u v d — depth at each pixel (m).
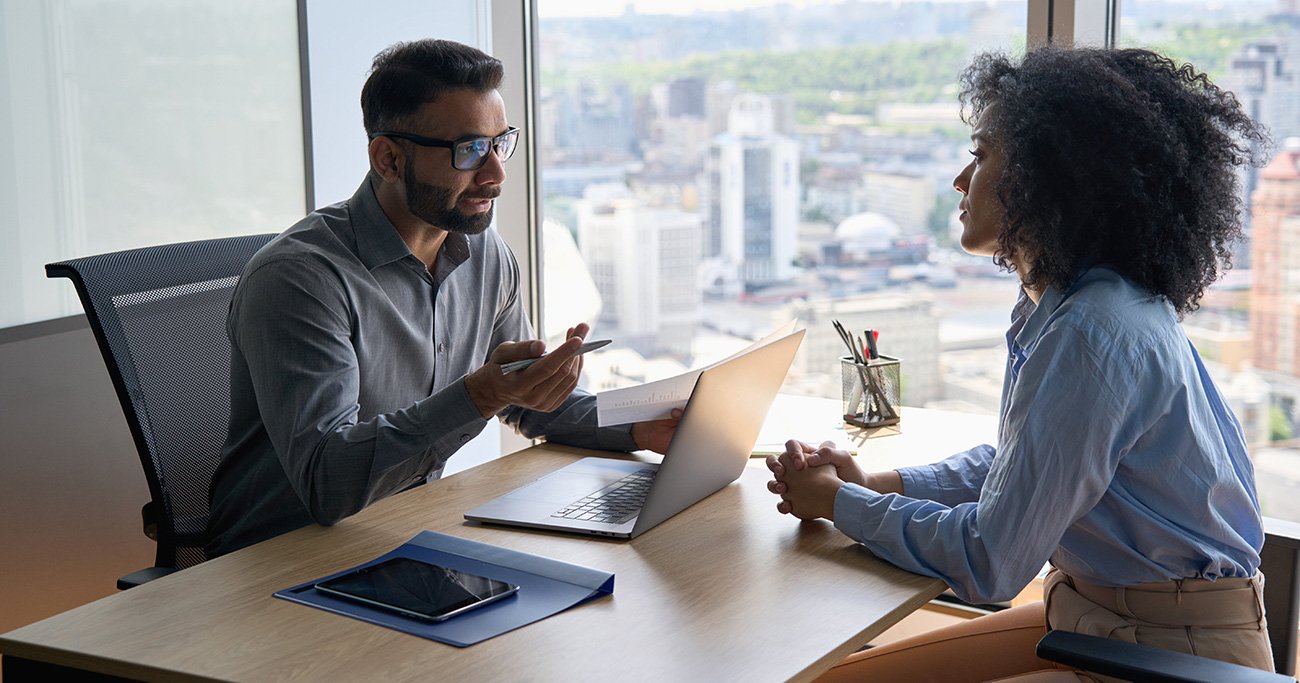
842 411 2.20
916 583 1.42
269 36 2.84
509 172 3.37
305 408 1.65
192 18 2.65
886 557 1.48
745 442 1.76
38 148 2.34
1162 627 1.46
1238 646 1.45
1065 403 1.39
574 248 3.49
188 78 2.65
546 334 3.49
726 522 1.63
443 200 1.81
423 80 1.77
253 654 1.22
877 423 2.12
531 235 3.40
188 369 1.89
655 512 1.59
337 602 1.34
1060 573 1.59
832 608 1.34
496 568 1.43
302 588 1.39
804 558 1.50
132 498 2.58
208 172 2.71
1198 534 1.45
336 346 1.71
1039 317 1.53
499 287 2.11
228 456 1.85
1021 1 2.81
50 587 2.42
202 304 1.95
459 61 1.79
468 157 1.78
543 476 1.81
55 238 2.38
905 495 1.68
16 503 2.34
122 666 1.21
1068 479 1.39
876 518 1.50
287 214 2.93
